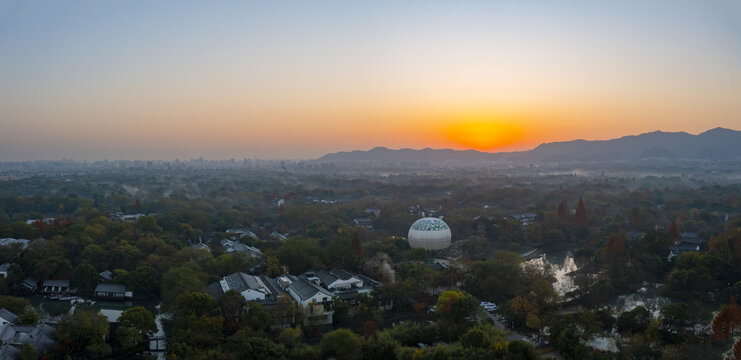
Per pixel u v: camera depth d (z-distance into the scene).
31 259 187.00
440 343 125.62
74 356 119.19
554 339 130.25
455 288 179.25
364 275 189.00
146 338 132.75
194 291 149.62
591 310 149.12
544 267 194.12
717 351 120.44
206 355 113.81
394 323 145.00
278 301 144.00
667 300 176.38
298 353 116.00
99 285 177.75
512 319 144.38
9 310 135.50
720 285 182.12
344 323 145.50
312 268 192.25
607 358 117.44
